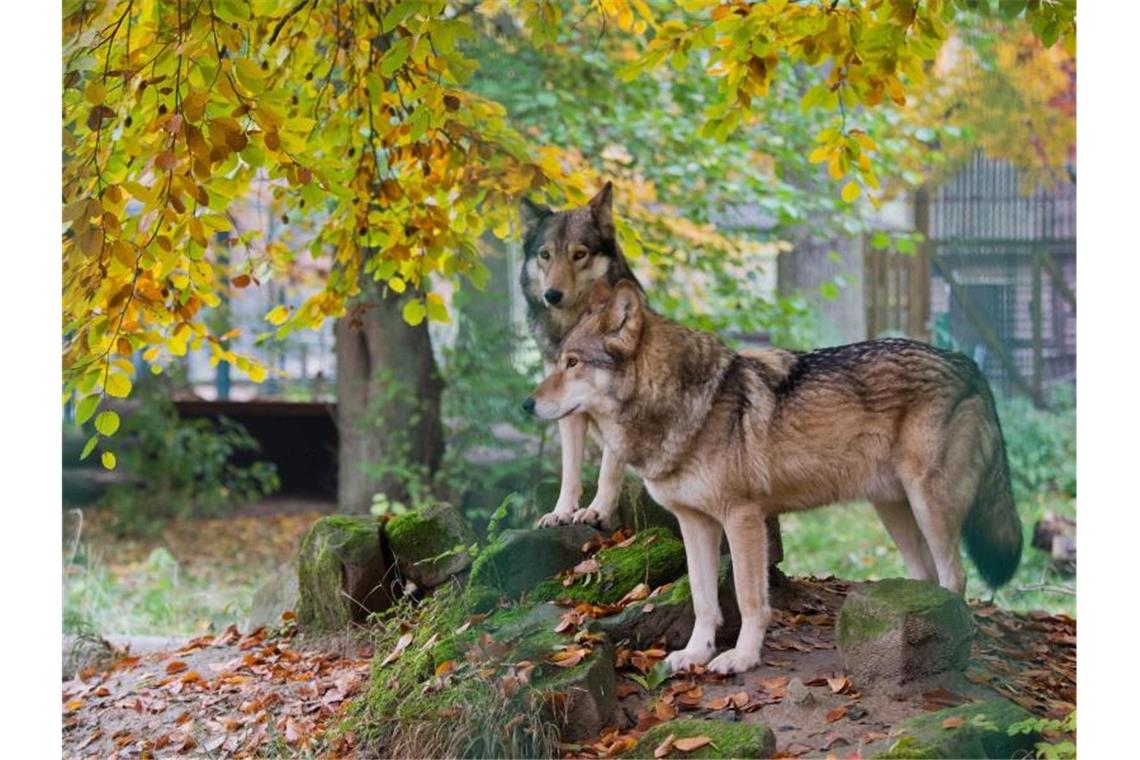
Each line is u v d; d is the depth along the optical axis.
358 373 11.46
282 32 5.92
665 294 10.36
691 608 4.88
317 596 6.06
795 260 14.59
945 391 4.94
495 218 6.49
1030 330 13.99
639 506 5.76
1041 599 8.57
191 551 11.66
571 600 5.14
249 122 4.72
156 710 5.32
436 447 11.20
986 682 4.52
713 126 6.09
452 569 5.86
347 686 5.18
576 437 5.71
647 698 4.54
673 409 4.66
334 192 5.20
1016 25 11.95
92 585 9.34
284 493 14.03
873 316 14.41
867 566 10.12
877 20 5.63
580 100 10.02
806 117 10.35
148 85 4.57
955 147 12.92
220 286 11.97
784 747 4.05
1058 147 13.23
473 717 4.33
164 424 12.80
